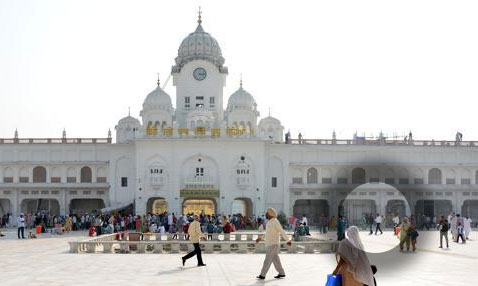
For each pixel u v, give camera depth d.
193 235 27.88
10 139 83.38
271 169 82.19
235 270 26.09
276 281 22.14
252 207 79.12
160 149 79.00
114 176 82.00
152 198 80.06
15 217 81.31
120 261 30.23
